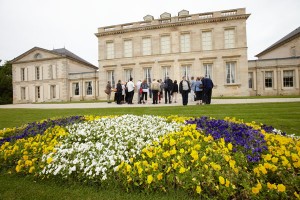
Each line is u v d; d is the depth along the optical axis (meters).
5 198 3.21
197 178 3.15
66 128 5.96
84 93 41.28
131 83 17.94
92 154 4.13
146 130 5.48
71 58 44.31
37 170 3.96
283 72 31.39
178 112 10.30
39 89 45.09
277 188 2.90
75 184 3.60
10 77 57.88
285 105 12.24
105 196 3.19
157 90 17.30
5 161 4.42
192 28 29.89
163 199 3.04
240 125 5.42
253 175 3.26
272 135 4.73
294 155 3.41
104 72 33.44
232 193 2.93
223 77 28.81
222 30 28.84
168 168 3.29
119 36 32.84
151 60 31.38
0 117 11.57
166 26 30.62
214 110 10.74
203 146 3.99
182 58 30.20
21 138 5.58
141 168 3.36
